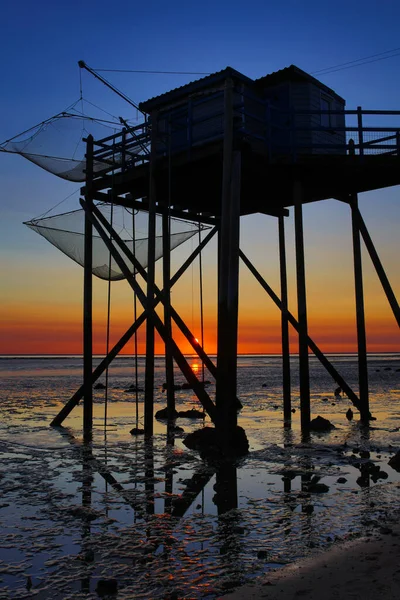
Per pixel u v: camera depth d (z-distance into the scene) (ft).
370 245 46.85
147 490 27.89
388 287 45.57
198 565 18.11
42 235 46.26
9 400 77.61
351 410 61.21
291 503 25.03
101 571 17.78
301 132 46.52
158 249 49.70
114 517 23.36
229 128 36.50
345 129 40.14
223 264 36.11
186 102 48.78
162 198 49.03
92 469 32.76
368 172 41.63
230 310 35.86
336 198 48.03
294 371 176.35
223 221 36.32
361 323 49.44
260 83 48.11
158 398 81.00
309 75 47.39
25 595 16.14
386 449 38.11
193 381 37.45
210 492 27.30
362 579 15.69
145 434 43.47
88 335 47.93
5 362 311.88
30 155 42.75
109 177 45.85
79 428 49.21
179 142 47.67
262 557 18.61
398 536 19.43
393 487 27.58
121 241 44.01
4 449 39.37
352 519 22.40
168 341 39.09
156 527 21.98
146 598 15.81
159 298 46.65
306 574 16.33
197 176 42.91
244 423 51.80
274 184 44.60
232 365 35.94
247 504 25.04
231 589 16.26
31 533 21.38
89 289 47.60
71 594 16.17
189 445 39.83
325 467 32.58
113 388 103.76
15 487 28.50
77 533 21.36
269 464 33.55
